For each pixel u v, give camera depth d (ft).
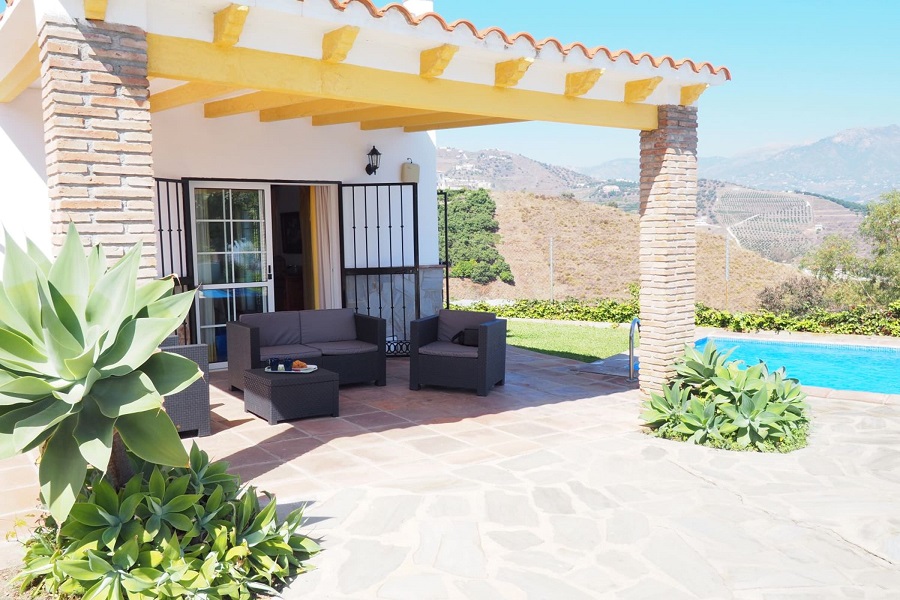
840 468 18.37
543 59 20.16
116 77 14.61
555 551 13.58
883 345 37.01
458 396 26.61
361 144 34.88
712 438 20.40
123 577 10.77
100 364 10.77
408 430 21.86
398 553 13.46
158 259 29.32
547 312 53.83
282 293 42.45
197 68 15.98
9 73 20.79
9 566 12.66
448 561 13.15
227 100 28.14
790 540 14.08
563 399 26.13
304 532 14.33
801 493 16.58
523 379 29.78
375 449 19.89
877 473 17.99
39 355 10.74
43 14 13.93
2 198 24.67
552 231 124.88
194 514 12.21
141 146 14.98
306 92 17.54
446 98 20.02
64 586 10.87
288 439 20.89
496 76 20.71
